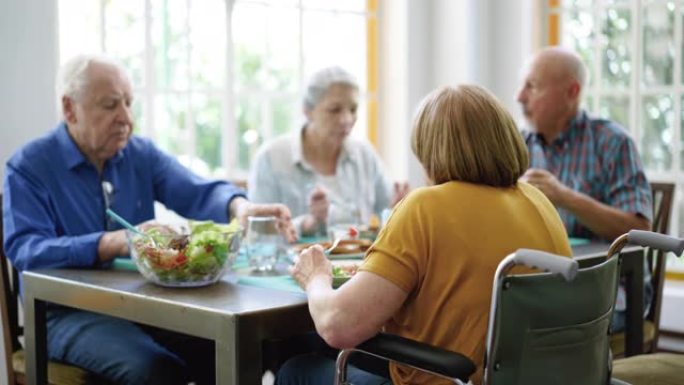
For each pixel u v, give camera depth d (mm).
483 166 1500
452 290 1451
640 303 2334
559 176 2863
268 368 2445
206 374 2285
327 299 1481
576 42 3973
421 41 4125
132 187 2477
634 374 2006
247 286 1789
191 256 1738
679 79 3697
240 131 3688
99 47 3207
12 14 2832
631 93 3818
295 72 3861
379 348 1427
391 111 4168
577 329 1430
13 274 2301
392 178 4164
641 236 1555
